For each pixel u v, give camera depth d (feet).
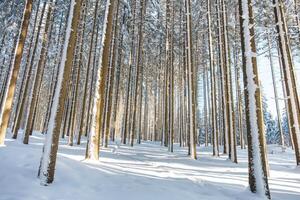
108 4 36.14
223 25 56.44
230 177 32.27
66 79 23.16
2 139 34.76
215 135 58.54
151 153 56.03
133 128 72.13
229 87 53.98
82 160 32.22
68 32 23.97
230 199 21.83
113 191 20.92
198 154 61.98
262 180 22.89
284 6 56.65
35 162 23.38
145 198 19.71
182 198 20.57
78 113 114.93
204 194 22.76
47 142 21.02
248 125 24.62
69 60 23.57
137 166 35.09
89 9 77.56
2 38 78.64
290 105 43.32
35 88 50.34
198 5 82.23
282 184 29.91
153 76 116.26
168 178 28.25
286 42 47.03
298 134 42.78
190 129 51.29
